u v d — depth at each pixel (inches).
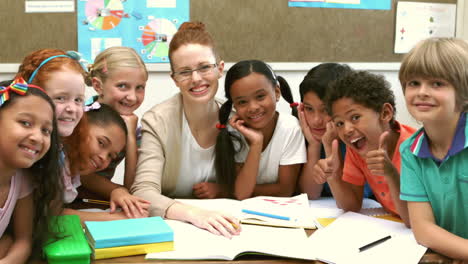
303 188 50.8
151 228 32.4
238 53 77.7
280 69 78.9
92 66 52.4
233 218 36.5
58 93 34.3
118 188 45.3
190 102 46.8
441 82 30.9
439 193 34.2
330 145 44.3
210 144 49.9
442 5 82.4
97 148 40.7
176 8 75.3
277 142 50.6
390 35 81.3
